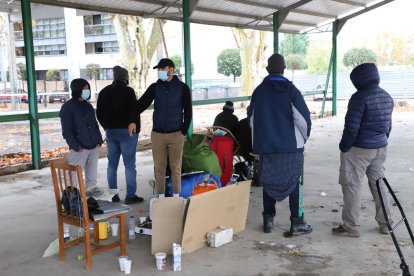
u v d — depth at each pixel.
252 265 3.79
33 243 4.39
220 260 3.89
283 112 4.29
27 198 6.11
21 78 39.38
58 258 4.00
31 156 8.91
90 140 5.13
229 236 4.32
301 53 50.22
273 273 3.63
